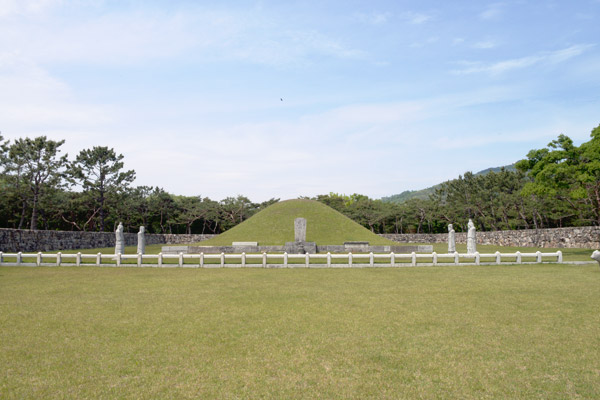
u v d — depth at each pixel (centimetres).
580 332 816
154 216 6544
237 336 792
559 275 1622
